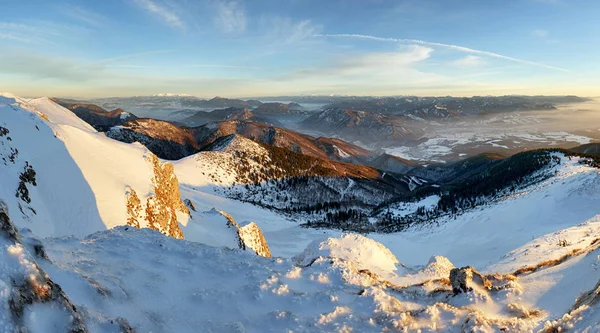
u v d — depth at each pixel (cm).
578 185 7488
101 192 3781
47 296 819
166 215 4362
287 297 1416
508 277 2031
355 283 1667
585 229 4728
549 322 1212
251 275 1552
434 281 2094
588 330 980
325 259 1938
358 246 3303
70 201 3469
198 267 1605
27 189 3197
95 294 1055
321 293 1470
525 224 7056
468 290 1744
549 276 2134
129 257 1572
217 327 1162
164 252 1716
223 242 4809
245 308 1307
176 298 1297
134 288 1266
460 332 1255
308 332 1170
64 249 1463
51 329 777
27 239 1084
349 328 1215
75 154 4053
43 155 3712
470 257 6450
